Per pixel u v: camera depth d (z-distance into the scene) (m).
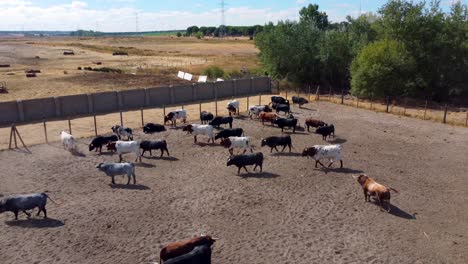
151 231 17.33
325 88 63.38
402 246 16.28
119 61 99.62
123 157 27.12
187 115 40.31
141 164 25.86
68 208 19.48
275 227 17.73
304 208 19.61
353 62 54.91
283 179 23.33
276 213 19.08
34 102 38.19
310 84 64.44
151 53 126.50
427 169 25.39
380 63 50.94
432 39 54.84
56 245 16.20
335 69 63.59
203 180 23.17
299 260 15.25
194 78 65.75
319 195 21.12
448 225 18.09
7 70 76.50
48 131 33.75
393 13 55.66
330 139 31.91
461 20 56.09
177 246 14.58
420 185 22.72
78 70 76.44
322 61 61.97
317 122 33.47
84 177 23.50
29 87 55.50
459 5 56.28
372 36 64.56
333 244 16.38
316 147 24.94
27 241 16.50
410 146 30.36
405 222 18.30
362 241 16.62
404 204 20.19
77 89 54.31
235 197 20.86
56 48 154.75
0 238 16.72
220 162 26.33
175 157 27.30
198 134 32.16
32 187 21.94
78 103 40.72
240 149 28.91
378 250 15.96
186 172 24.47
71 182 22.73
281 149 29.23
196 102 47.69
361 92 52.56
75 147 28.38
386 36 56.91
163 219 18.42
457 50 55.03
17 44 194.25
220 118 33.91
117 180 23.11
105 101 42.34
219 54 122.38
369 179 20.36
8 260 15.15
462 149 29.77
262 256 15.50
